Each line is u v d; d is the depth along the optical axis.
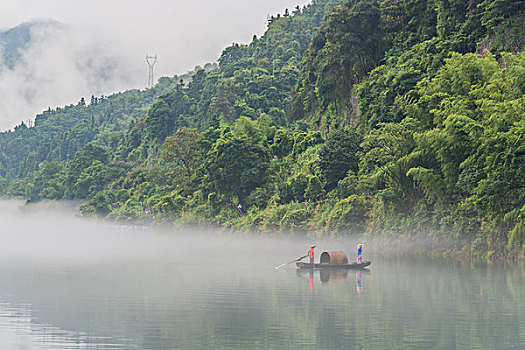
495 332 20.61
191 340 19.98
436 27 83.69
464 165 48.66
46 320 23.70
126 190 182.50
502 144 43.25
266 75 189.62
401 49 93.06
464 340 19.47
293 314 24.47
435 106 56.09
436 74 65.19
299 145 100.69
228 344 19.38
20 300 29.03
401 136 59.12
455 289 31.36
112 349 18.89
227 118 175.12
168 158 127.00
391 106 73.00
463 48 72.81
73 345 19.45
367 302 27.39
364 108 88.62
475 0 72.62
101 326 22.42
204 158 119.19
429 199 55.75
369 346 18.81
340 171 78.31
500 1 65.62
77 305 27.36
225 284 35.31
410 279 36.34
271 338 20.14
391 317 23.56
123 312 25.41
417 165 56.72
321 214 74.25
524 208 42.81
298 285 34.47
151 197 153.75
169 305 27.16
